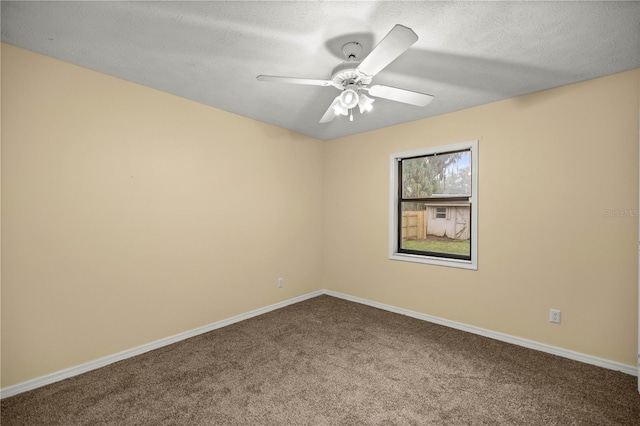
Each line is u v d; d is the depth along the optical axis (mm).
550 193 2539
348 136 4059
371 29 1729
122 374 2193
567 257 2461
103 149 2305
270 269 3625
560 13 1576
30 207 1982
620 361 2240
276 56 2039
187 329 2840
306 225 4094
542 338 2576
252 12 1593
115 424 1689
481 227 2918
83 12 1601
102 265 2305
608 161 2289
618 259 2252
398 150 3549
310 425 1692
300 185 4000
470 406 1853
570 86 2447
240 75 2330
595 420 1723
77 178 2182
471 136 2980
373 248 3783
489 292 2867
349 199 4047
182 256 2803
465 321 3018
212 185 3035
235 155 3240
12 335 1923
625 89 2223
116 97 2371
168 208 2701
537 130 2605
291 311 3598
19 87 1940
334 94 2689
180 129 2773
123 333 2420
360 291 3920
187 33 1791
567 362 2377
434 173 3400
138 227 2506
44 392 1963
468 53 1984
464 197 3145
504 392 1992
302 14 1604
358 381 2123
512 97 2732
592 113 2352
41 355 2031
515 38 1811
